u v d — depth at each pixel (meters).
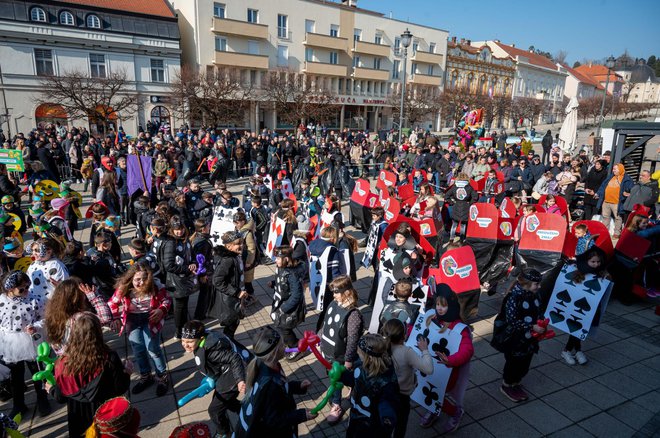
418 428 4.54
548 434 4.46
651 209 9.87
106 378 3.62
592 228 7.24
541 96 73.00
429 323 4.48
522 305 4.66
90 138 18.02
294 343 5.61
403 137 26.89
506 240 7.41
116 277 5.67
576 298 5.70
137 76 32.69
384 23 49.12
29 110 29.59
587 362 5.79
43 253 4.94
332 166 15.33
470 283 5.54
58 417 4.64
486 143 25.17
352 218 11.59
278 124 41.88
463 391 4.35
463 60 58.84
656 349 6.18
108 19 31.12
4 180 10.46
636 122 10.75
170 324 6.65
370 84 49.59
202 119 31.83
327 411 4.78
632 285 7.54
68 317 3.87
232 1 37.47
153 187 10.67
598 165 11.52
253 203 9.31
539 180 12.58
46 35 29.02
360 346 3.36
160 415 4.66
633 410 4.86
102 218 6.84
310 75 43.75
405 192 11.02
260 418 3.14
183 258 5.84
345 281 4.49
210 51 36.81
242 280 5.59
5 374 4.48
